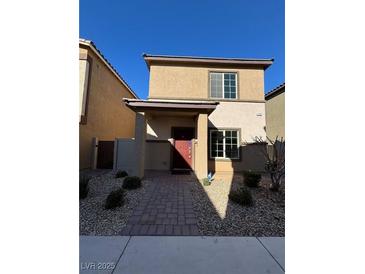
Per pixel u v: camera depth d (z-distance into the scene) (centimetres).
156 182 888
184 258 341
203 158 993
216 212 555
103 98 1373
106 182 855
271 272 305
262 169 1224
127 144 1187
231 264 325
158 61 1269
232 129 1248
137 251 362
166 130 1238
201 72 1279
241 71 1292
